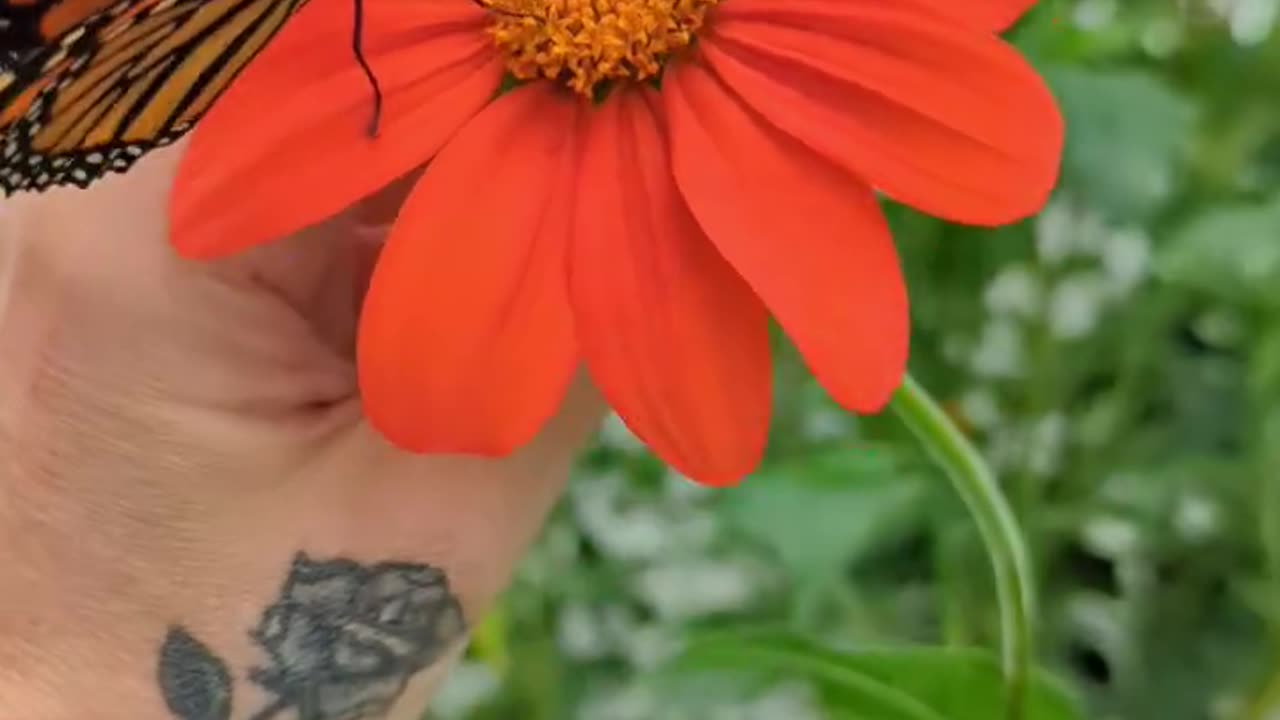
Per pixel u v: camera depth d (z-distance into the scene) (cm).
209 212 15
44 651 18
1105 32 29
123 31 15
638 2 16
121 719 18
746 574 32
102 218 17
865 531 27
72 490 18
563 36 16
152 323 17
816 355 15
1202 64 31
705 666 21
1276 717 28
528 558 32
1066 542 34
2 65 15
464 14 16
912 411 18
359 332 15
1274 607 29
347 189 15
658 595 32
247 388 18
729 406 15
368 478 18
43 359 18
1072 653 34
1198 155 31
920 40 15
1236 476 32
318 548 18
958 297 32
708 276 15
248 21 15
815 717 30
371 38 16
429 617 19
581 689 32
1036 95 15
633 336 15
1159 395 34
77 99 15
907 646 20
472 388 15
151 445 18
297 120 15
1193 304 33
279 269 17
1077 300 31
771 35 16
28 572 18
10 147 15
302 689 19
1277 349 30
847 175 15
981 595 31
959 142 15
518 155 16
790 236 15
